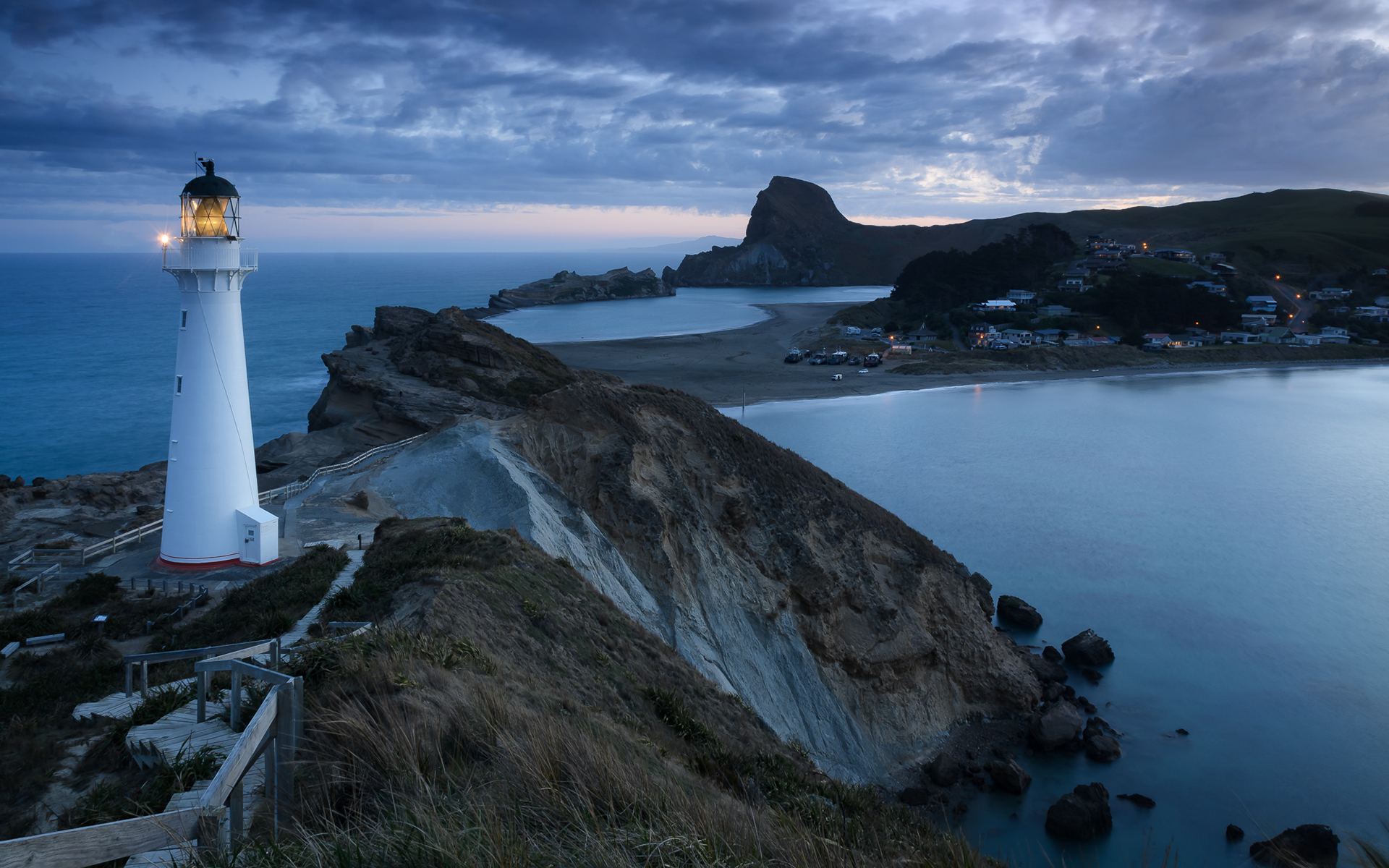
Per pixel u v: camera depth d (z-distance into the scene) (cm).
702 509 3800
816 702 3444
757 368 15338
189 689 1180
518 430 3903
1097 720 3709
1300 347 18538
